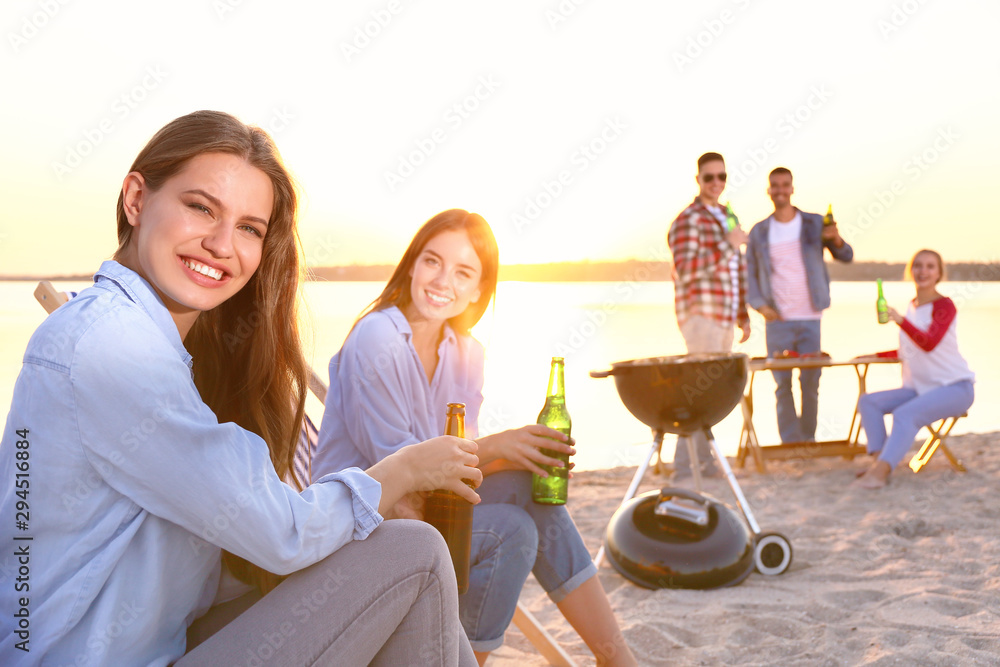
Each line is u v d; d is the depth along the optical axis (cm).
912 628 242
